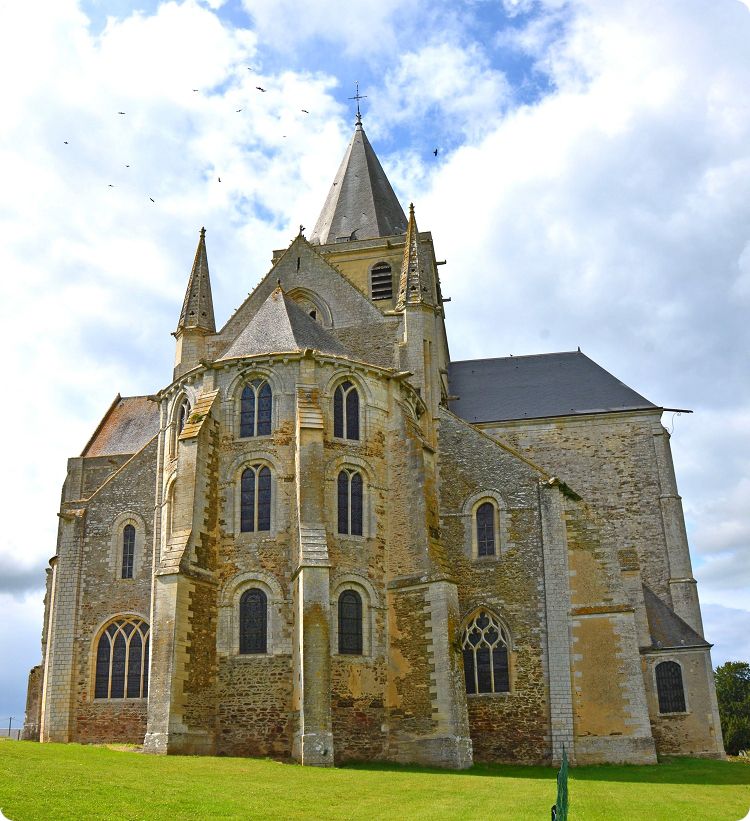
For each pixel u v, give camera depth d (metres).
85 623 40.72
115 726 38.78
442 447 40.75
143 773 22.91
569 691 35.69
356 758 31.70
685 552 47.06
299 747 29.19
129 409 52.47
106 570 41.34
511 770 32.22
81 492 48.41
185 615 31.12
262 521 33.53
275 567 32.72
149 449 42.91
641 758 34.34
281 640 31.84
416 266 44.25
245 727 31.17
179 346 45.12
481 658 37.19
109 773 22.17
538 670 36.31
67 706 39.38
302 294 45.56
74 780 20.45
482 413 52.03
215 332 45.84
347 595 33.56
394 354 43.06
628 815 20.22
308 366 34.94
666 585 46.72
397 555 34.88
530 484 38.88
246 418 35.00
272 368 35.25
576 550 37.53
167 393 38.31
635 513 48.16
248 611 32.62
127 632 40.25
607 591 36.72
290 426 34.34
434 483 36.50
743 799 23.69
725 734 75.44
